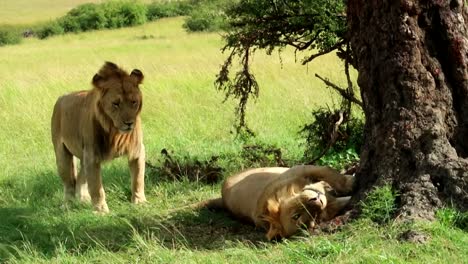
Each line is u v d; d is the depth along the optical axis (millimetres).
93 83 11547
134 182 11945
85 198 12602
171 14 81938
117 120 11344
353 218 8672
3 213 11625
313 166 9633
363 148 9281
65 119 12500
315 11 12961
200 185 12688
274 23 13492
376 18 8977
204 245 9281
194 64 28984
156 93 21625
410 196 8484
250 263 7992
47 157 16266
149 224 10297
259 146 14039
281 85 21688
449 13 8867
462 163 8523
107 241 9664
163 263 8430
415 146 8727
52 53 50406
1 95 22297
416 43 8820
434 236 7957
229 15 13805
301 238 8609
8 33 73312
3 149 17391
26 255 9234
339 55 13039
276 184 9484
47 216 11211
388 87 8930
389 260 7449
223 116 18969
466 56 8898
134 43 55312
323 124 13359
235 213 10352
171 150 15484
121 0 85438
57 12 108875
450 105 8883
